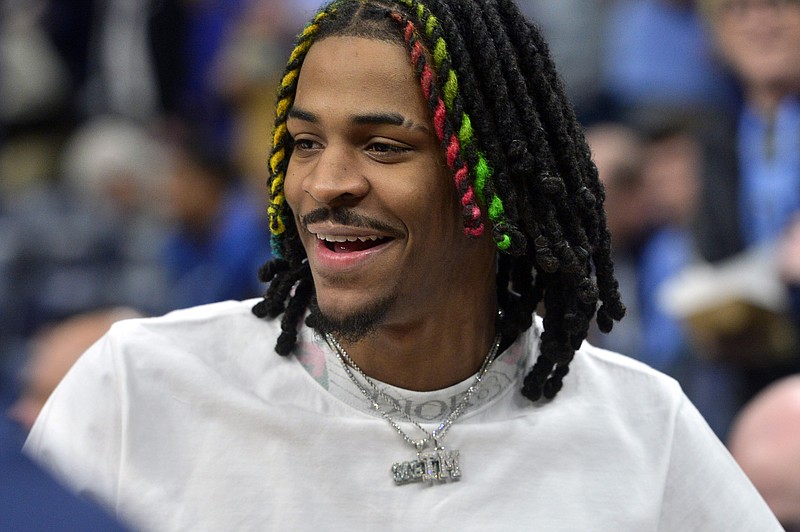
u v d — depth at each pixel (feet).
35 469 9.78
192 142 53.93
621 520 21.52
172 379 21.40
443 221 20.49
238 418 21.18
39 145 56.59
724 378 39.65
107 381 21.43
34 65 57.88
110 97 58.95
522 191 20.70
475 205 20.26
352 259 20.21
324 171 19.92
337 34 20.24
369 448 21.16
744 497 22.99
